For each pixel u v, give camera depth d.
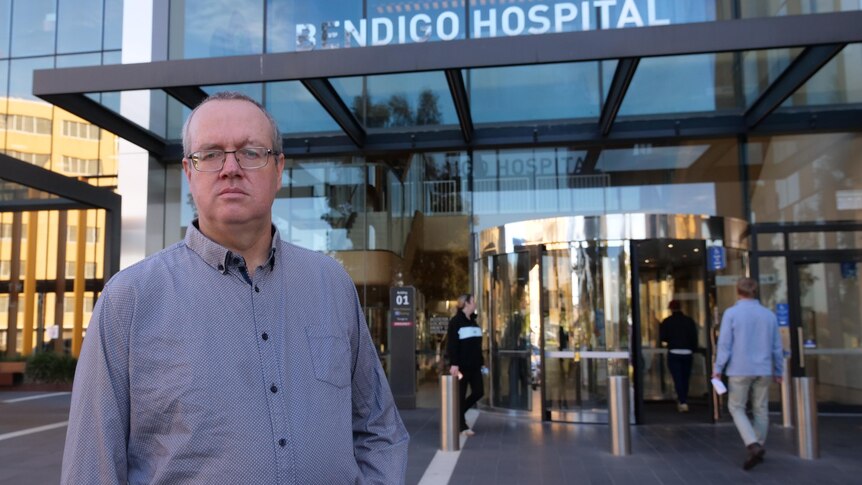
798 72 8.76
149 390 1.53
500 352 10.22
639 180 11.44
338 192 12.13
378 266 11.88
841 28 7.20
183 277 1.64
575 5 10.58
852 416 9.94
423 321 11.59
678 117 11.14
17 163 10.93
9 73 14.20
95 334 1.55
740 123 11.04
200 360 1.54
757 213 11.09
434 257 11.74
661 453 7.32
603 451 7.45
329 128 12.00
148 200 12.95
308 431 1.60
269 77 8.21
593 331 9.43
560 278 9.59
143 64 8.47
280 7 11.66
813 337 10.49
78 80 8.58
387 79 11.23
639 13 10.50
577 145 11.61
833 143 11.06
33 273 17.05
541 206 11.58
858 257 10.51
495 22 10.77
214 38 12.00
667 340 10.11
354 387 1.93
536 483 6.10
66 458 1.51
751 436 6.51
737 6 10.39
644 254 9.86
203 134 1.73
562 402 9.50
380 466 1.87
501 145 11.63
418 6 11.03
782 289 10.66
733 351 6.76
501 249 10.08
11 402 12.38
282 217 12.16
